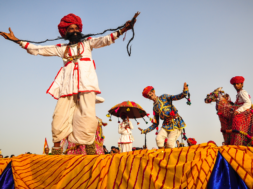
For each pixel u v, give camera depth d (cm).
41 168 411
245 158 272
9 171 441
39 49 489
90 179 334
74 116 468
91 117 452
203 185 270
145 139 628
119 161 331
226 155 282
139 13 430
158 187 287
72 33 486
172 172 288
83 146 517
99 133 623
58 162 393
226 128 514
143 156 314
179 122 595
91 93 463
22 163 440
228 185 266
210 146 293
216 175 274
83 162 362
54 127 459
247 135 471
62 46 494
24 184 412
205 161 280
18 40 486
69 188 352
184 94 557
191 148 299
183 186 275
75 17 495
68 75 473
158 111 603
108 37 452
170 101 600
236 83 514
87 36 489
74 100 479
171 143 588
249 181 260
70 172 364
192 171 277
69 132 466
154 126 623
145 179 300
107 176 329
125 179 313
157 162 302
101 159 346
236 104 518
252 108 493
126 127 997
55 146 468
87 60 481
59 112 463
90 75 470
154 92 616
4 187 429
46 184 388
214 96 530
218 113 516
